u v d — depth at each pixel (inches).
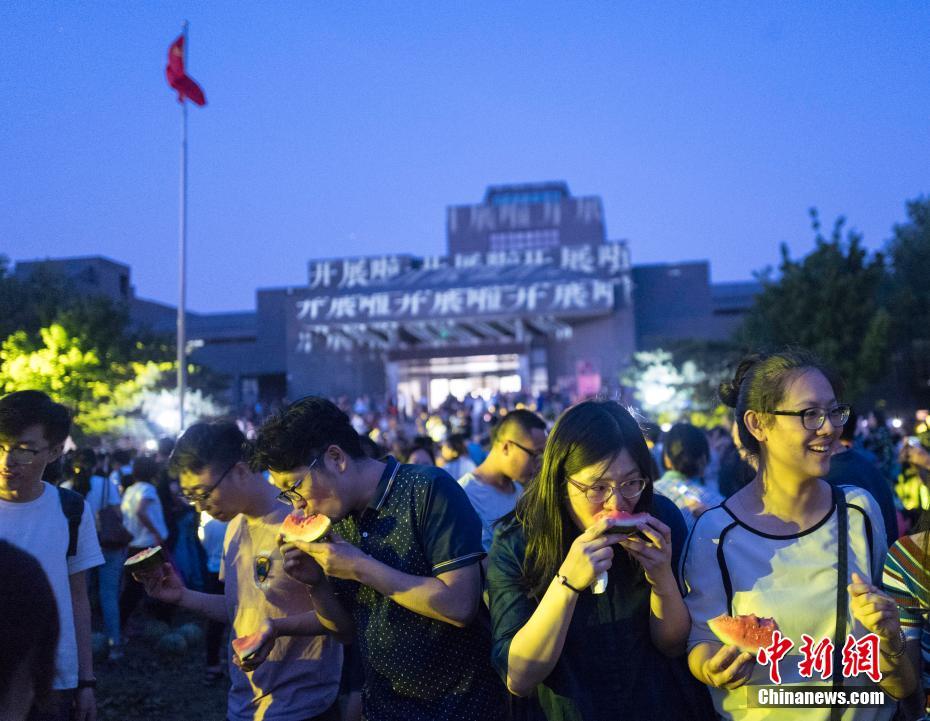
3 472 119.7
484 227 2234.3
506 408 1349.7
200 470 125.3
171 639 327.9
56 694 64.8
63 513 128.0
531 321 1865.2
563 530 94.1
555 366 1875.0
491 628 103.3
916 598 89.0
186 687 287.4
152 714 258.7
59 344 626.8
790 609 90.3
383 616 107.4
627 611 93.7
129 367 788.0
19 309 1219.9
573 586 85.8
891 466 323.3
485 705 106.8
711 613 94.4
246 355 2144.4
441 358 1889.8
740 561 93.7
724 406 125.6
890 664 86.4
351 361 1927.9
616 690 92.0
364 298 1849.2
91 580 378.0
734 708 93.1
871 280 1004.6
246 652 116.6
